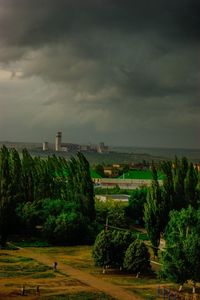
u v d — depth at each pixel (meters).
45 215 105.44
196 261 65.06
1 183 96.94
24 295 60.72
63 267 78.38
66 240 100.19
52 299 59.34
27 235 104.25
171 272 66.00
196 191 94.12
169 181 90.75
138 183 188.50
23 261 81.81
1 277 69.69
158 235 87.56
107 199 131.12
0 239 95.44
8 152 117.00
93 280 70.56
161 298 62.09
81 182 113.12
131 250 75.31
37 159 126.06
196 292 66.56
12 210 97.25
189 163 96.69
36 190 118.88
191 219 69.44
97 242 77.94
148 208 88.06
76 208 109.38
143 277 74.31
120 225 116.06
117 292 64.38
